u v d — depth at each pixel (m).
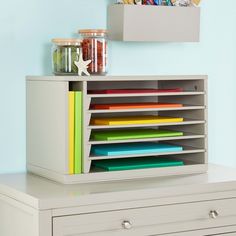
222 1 3.41
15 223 2.65
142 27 3.07
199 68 3.37
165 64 3.29
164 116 3.18
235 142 3.47
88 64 2.93
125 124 2.87
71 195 2.52
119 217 2.59
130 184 2.74
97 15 3.12
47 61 3.03
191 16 3.20
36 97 2.91
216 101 3.42
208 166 3.18
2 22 2.93
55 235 2.47
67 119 2.72
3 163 2.97
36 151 2.93
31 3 2.98
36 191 2.60
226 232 2.82
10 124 2.97
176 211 2.70
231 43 3.45
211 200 2.78
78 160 2.76
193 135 3.00
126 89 3.07
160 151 2.93
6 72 2.95
